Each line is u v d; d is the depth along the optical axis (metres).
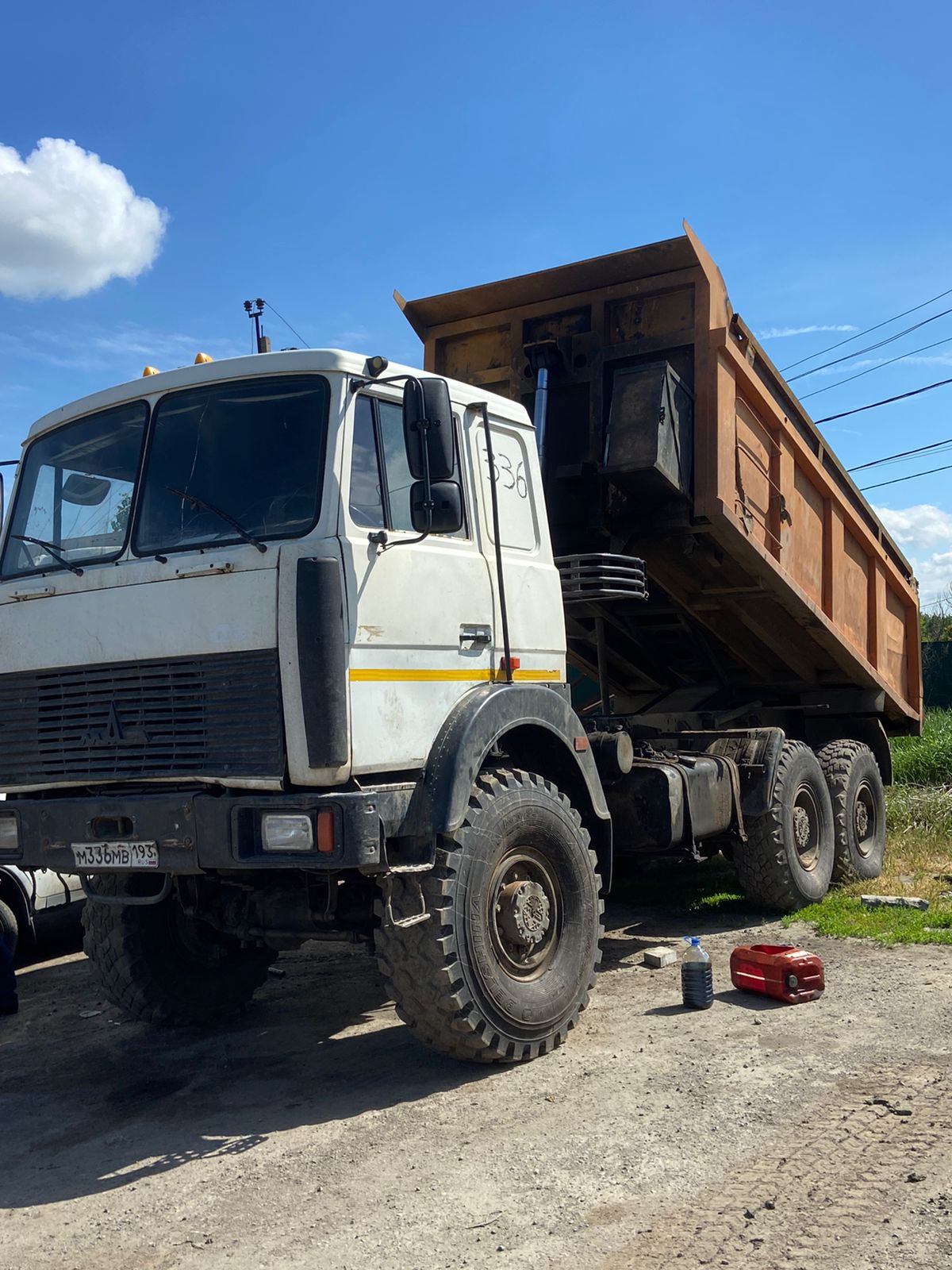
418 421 4.60
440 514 4.62
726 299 7.22
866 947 6.62
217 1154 4.23
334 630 4.33
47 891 7.36
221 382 4.94
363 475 4.72
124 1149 4.37
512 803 5.01
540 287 7.36
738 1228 3.33
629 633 8.59
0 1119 4.79
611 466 6.69
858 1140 3.89
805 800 7.99
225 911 5.45
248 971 6.20
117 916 5.77
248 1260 3.39
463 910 4.70
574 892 5.32
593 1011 5.68
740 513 7.21
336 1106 4.64
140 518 4.95
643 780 6.55
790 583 7.84
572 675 9.27
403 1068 5.04
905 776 13.52
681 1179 3.69
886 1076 4.48
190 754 4.56
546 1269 3.19
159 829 4.55
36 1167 4.27
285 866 4.32
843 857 8.48
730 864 10.02
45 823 4.86
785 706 9.35
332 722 4.28
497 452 5.67
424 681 4.82
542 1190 3.69
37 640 5.05
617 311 7.30
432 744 4.82
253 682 4.41
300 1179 3.94
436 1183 3.80
